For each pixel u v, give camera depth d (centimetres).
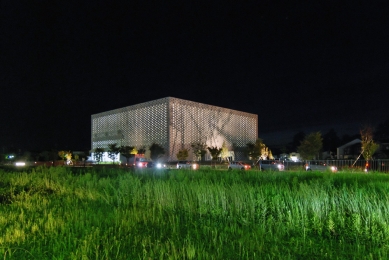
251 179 1446
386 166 2656
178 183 1105
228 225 660
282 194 866
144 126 7750
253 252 483
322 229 620
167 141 6981
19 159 6141
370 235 572
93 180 1338
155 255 468
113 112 8881
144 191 1002
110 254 475
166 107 7125
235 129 8756
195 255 470
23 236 562
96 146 9400
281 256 470
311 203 716
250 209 728
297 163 3309
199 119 7738
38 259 460
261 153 6059
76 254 462
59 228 609
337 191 922
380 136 5400
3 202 923
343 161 3038
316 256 482
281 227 622
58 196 1027
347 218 659
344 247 525
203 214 738
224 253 479
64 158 7056
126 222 648
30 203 887
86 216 695
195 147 6756
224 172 1900
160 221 680
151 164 4509
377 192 952
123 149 6322
